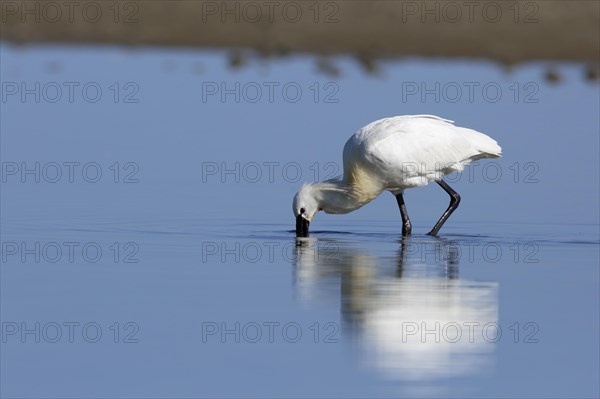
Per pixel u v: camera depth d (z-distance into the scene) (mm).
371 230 19344
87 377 11641
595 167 24047
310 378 11617
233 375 11711
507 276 15766
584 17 40531
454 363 12156
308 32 39875
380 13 41000
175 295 14539
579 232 18938
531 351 12523
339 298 14430
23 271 15820
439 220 18984
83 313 13711
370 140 18516
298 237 18453
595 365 12094
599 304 14273
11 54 37094
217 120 27797
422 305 14156
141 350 12508
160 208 20391
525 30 39562
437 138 18656
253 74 33719
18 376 11680
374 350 12570
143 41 39719
